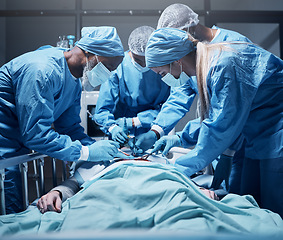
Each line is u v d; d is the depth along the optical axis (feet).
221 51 4.14
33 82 4.20
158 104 7.22
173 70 4.73
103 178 3.85
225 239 1.06
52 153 4.34
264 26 14.79
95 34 4.98
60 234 1.10
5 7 14.53
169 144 5.26
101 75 5.03
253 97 4.06
